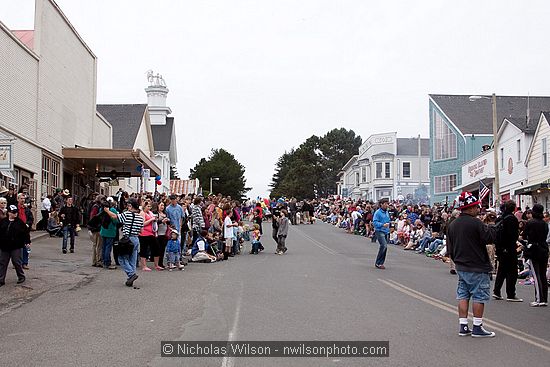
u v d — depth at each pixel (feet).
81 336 30.32
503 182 132.57
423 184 246.47
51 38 95.96
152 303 39.55
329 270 59.88
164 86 245.65
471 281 30.55
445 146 192.34
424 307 39.09
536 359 26.43
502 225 44.16
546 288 41.68
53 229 81.76
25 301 39.83
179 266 58.39
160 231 57.31
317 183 394.52
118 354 26.84
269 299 41.27
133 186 175.42
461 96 199.21
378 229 63.16
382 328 32.32
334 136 421.59
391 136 248.73
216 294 43.39
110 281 48.65
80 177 114.42
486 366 25.11
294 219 158.61
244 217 167.02
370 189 257.55
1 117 75.61
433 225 84.02
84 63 118.83
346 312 36.81
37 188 88.99
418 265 69.31
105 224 55.83
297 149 424.87
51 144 96.68
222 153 369.71
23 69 83.61
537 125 114.11
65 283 46.96
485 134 180.96
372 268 63.26
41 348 27.94
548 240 48.83
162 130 238.48
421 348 28.02
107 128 142.41
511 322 35.32
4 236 44.50
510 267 43.96
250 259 71.15
